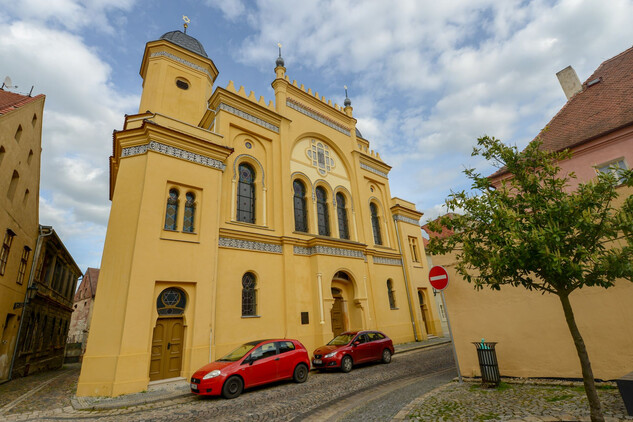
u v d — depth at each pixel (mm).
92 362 10086
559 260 4312
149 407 8703
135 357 10312
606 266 4363
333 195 20703
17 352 16406
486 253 5445
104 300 10805
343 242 17953
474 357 8914
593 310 7371
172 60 20000
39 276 20000
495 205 5215
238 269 14258
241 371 9516
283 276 15766
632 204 4441
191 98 19969
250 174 17047
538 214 5023
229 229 14406
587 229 4629
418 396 7754
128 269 11047
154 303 11320
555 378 7625
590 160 12383
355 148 23703
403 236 24016
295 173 19031
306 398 8750
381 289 20859
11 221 15000
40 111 17750
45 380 15562
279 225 16719
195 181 13531
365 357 13320
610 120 12273
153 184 12328
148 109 18188
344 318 18156
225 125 16250
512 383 7836
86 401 9195
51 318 23109
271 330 14477
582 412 5309
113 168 19500
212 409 8133
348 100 25562
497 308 8711
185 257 12367
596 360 7168
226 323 13117
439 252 6516
